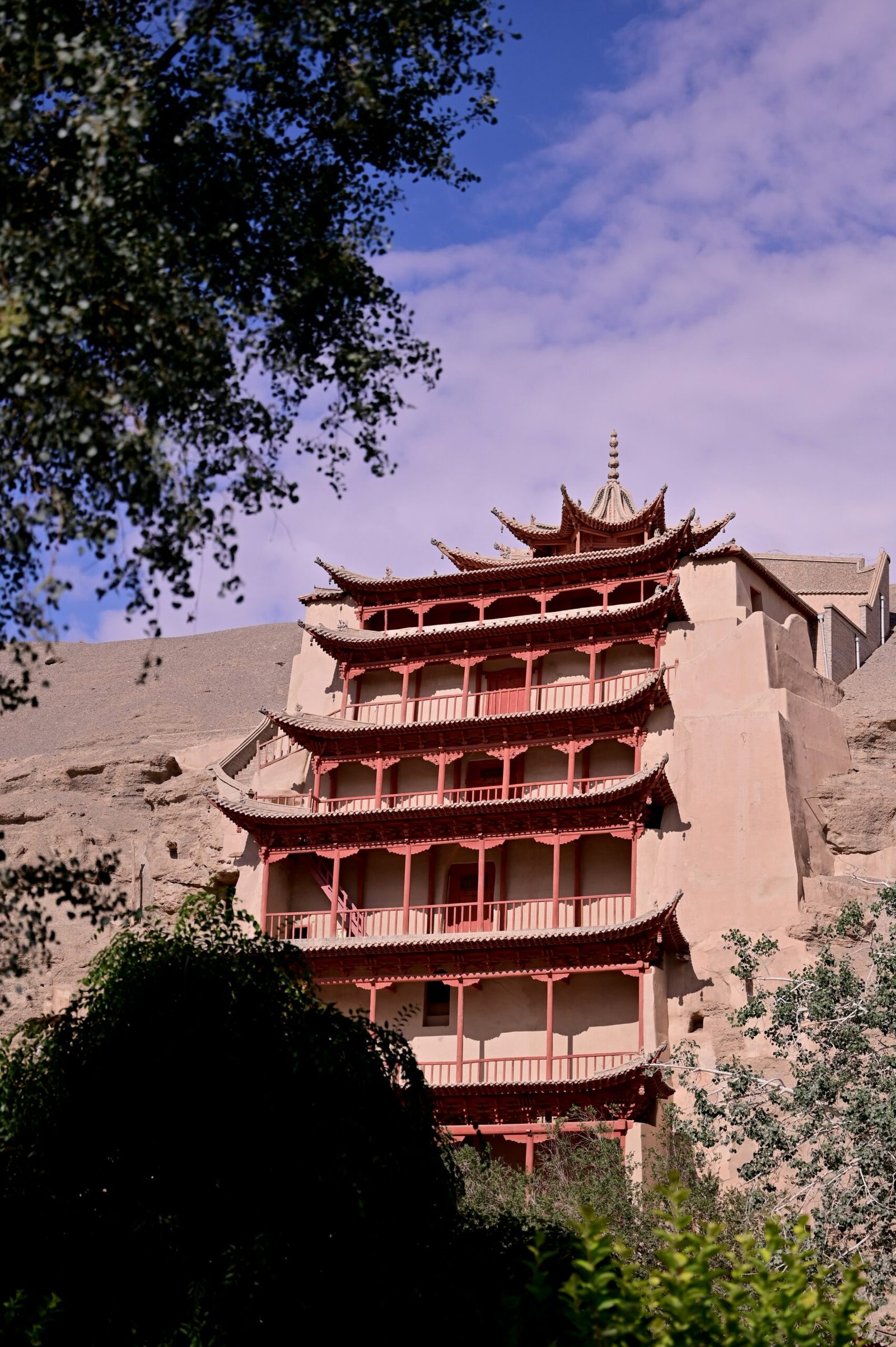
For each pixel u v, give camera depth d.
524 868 55.47
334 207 20.31
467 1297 21.11
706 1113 34.41
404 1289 21.44
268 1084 23.77
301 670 64.19
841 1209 30.62
